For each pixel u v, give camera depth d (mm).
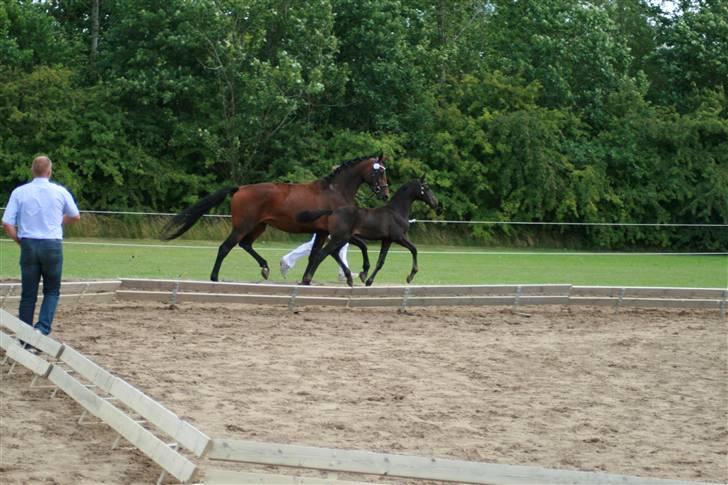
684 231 44312
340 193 17844
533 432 8602
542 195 41625
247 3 38094
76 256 25141
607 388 10578
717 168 44031
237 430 8172
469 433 8461
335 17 40625
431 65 44281
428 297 16109
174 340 12297
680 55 48094
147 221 35688
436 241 39969
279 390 9789
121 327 13086
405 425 8625
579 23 46156
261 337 12836
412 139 42250
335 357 11641
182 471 6555
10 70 37688
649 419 9273
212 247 30906
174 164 39875
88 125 38250
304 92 38219
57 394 9227
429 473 6152
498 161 42031
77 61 42312
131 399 7477
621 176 44312
